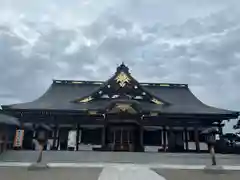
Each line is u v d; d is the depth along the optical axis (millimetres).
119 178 11930
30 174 13273
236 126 37344
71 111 29328
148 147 30125
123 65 34250
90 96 32969
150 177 12305
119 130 29547
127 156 22203
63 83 40562
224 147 27641
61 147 29703
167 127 30859
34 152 22453
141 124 29234
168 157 22031
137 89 33312
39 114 30125
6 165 17188
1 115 21188
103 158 21984
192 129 31234
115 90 33281
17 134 24781
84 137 30828
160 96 37688
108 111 28625
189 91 40094
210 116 29688
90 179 11883
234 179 12750
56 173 13625
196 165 19203
